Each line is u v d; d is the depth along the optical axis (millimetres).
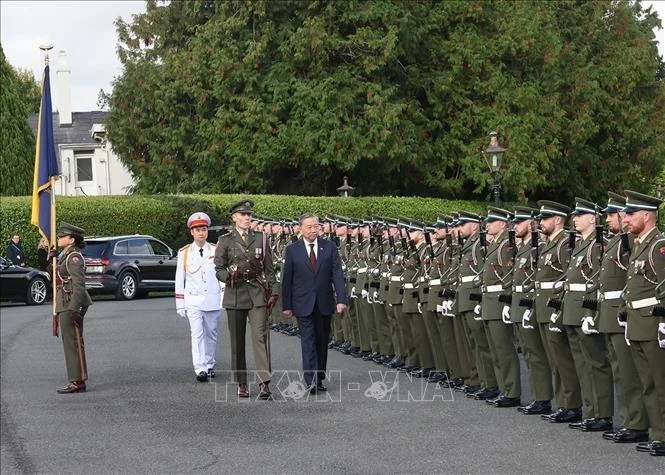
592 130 38812
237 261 12852
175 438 10570
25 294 27266
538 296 10992
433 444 9914
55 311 13602
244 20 36719
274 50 37250
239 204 13016
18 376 14969
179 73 38000
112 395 13242
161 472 9180
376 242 15961
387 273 15195
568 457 9227
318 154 35844
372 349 16094
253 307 12836
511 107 37469
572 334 10508
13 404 12742
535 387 11367
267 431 10766
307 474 8906
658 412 9383
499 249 11820
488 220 12008
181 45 41094
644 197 9414
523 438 10094
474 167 36812
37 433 11047
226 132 36656
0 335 20016
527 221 11492
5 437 10875
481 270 12375
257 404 12359
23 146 40969
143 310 24922
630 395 9805
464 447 9750
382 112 35625
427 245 13656
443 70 38000
